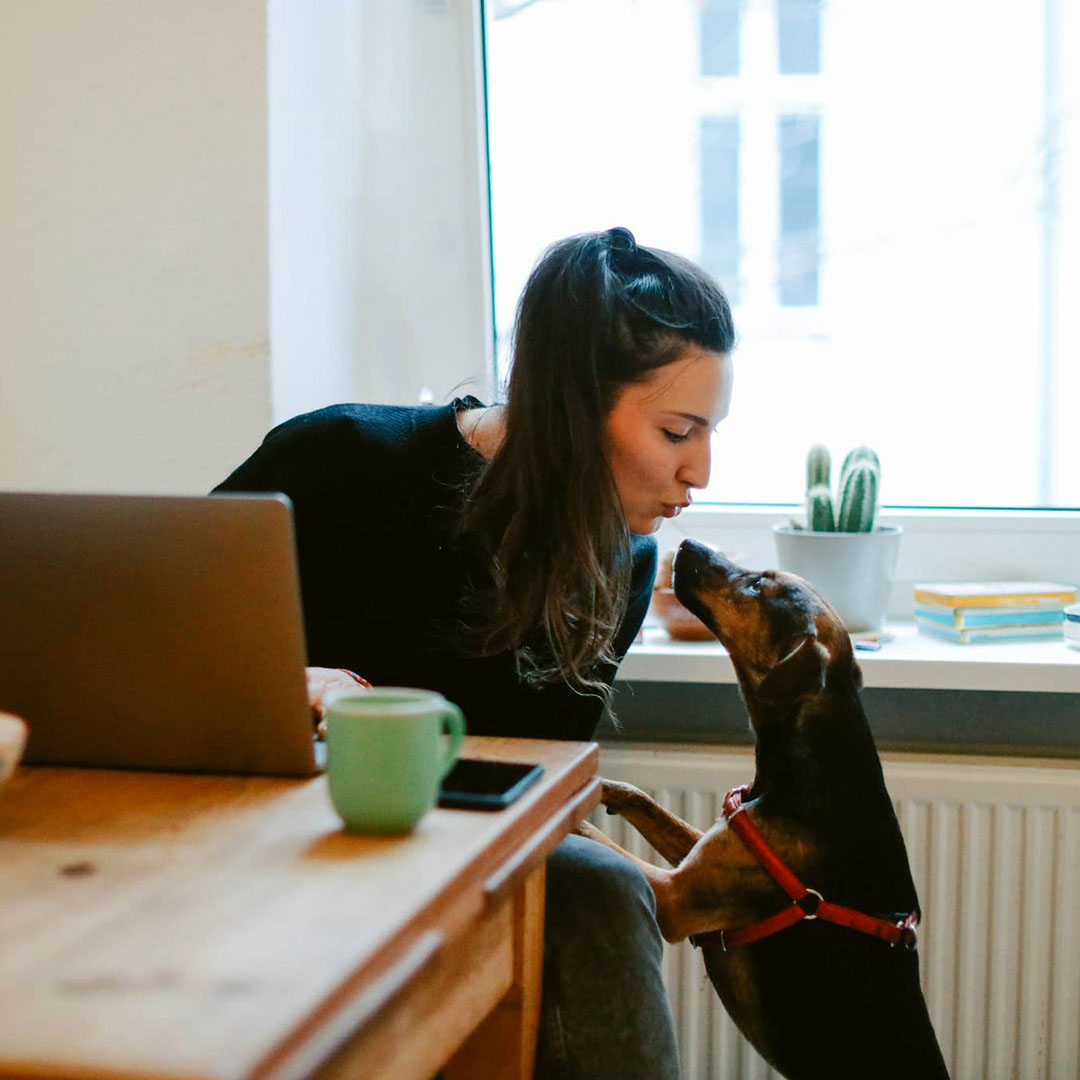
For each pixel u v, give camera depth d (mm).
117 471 1694
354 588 1336
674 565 1535
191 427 1665
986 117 1895
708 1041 1743
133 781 844
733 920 1325
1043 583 1916
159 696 845
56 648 849
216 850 696
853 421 1985
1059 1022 1678
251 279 1625
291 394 1687
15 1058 464
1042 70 1874
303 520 1339
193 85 1618
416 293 1979
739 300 1980
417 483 1322
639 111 1954
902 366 1963
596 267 1223
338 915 600
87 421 1696
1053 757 1756
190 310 1647
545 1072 1038
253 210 1617
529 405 1231
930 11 1887
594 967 1051
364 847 702
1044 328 1923
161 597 823
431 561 1321
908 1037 1249
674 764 1726
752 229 1961
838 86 1917
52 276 1687
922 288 1941
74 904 614
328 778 734
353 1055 604
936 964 1691
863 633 1799
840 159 1931
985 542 1954
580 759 904
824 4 1902
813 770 1337
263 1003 506
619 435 1240
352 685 1049
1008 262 1918
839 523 1807
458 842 712
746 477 2021
